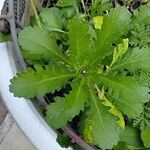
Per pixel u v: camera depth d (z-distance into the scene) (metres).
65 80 0.30
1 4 0.33
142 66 0.29
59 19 0.33
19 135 0.53
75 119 0.34
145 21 0.33
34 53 0.29
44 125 0.31
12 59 0.32
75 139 0.31
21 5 0.35
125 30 0.29
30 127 0.30
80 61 0.30
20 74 0.29
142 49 0.30
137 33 0.32
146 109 0.32
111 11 0.29
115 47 0.29
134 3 0.36
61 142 0.31
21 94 0.29
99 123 0.29
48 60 0.31
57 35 0.33
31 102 0.31
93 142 0.31
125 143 0.32
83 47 0.29
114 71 0.31
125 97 0.29
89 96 0.30
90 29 0.31
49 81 0.29
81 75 0.30
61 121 0.29
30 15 0.34
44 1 0.36
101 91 0.30
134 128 0.32
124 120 0.33
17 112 0.31
